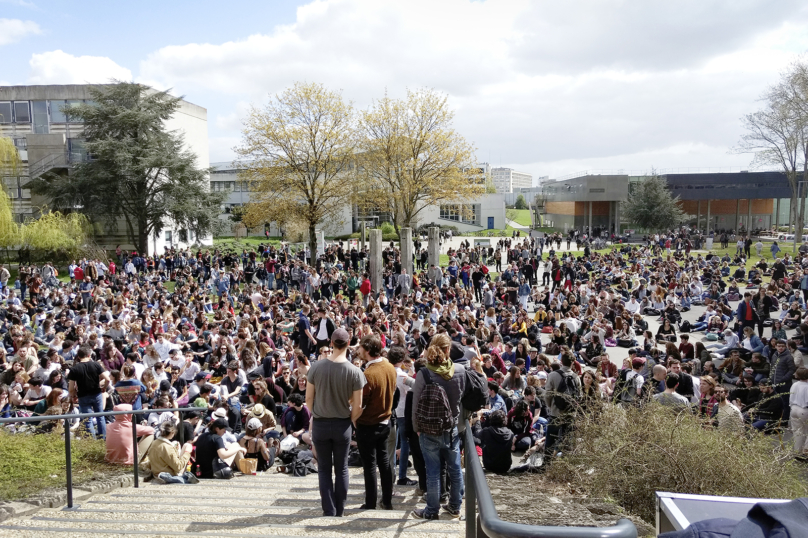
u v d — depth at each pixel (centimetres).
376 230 2675
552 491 609
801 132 4488
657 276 2712
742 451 564
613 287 2978
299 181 3809
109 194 3862
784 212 6838
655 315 2394
